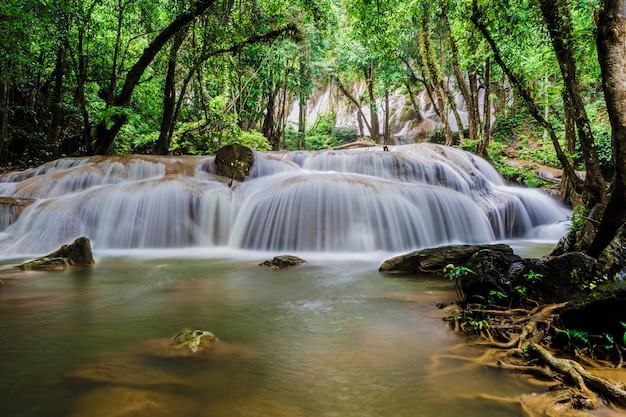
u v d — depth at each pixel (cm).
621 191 348
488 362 251
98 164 1112
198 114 1995
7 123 1431
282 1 1505
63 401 197
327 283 509
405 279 536
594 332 266
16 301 407
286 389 213
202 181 1029
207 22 1358
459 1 869
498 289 356
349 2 1270
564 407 192
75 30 1427
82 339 292
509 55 894
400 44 2094
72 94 1697
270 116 2441
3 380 221
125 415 184
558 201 1345
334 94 3797
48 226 810
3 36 1095
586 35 567
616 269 319
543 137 2269
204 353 265
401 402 199
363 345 283
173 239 887
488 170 1491
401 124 3284
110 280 523
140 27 1608
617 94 339
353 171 1285
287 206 884
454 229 959
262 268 628
